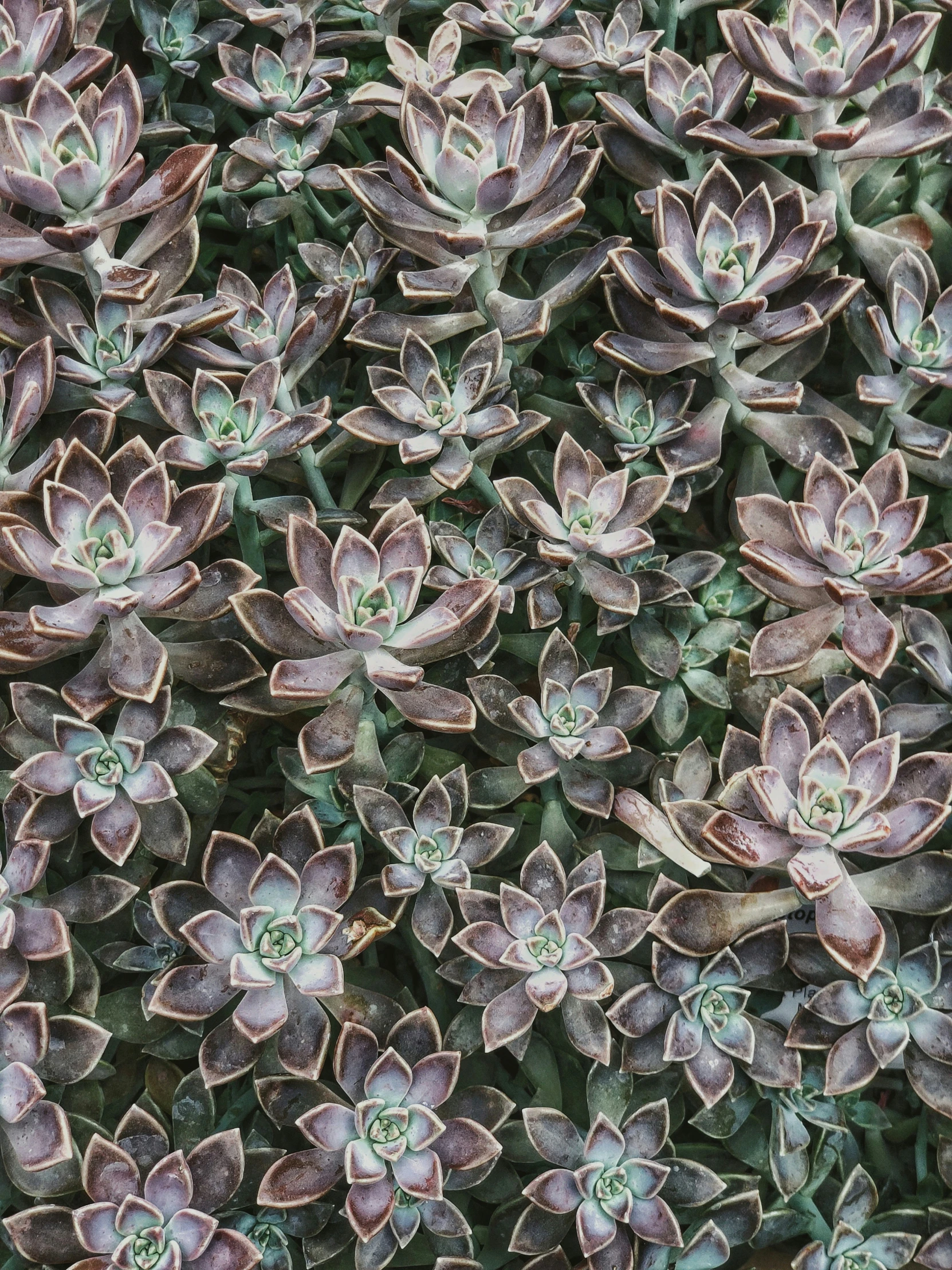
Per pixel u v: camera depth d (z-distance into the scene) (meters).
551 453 0.97
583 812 0.95
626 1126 0.88
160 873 0.94
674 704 0.94
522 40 0.98
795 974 0.90
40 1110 0.84
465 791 0.90
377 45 1.06
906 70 1.04
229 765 0.92
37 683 0.90
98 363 0.93
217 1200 0.85
